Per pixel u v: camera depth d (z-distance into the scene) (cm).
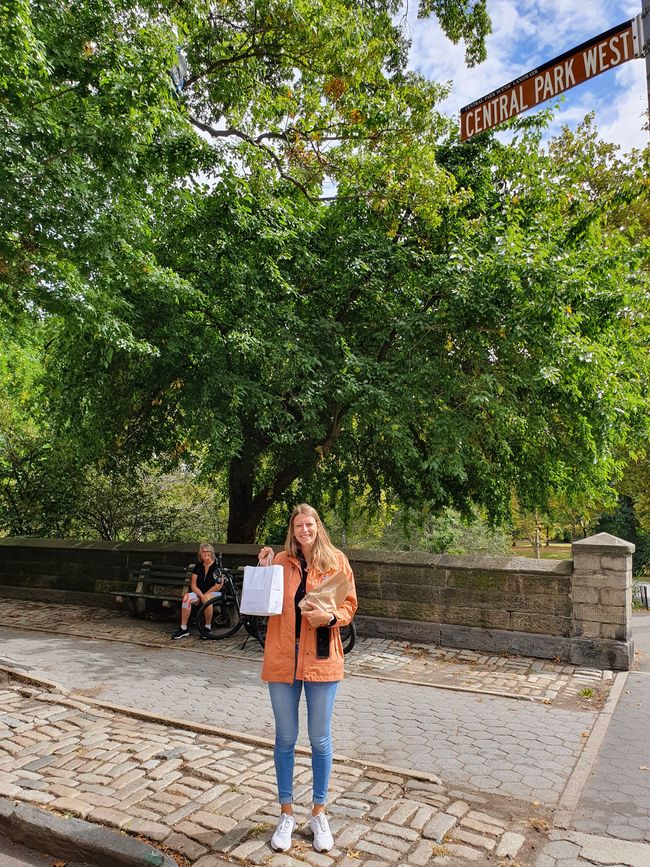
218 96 1138
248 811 372
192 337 1005
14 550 1240
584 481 1143
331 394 1002
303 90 1169
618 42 290
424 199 1010
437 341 1007
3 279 768
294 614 350
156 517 1585
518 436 1043
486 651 816
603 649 750
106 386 1142
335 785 415
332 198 1119
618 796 414
